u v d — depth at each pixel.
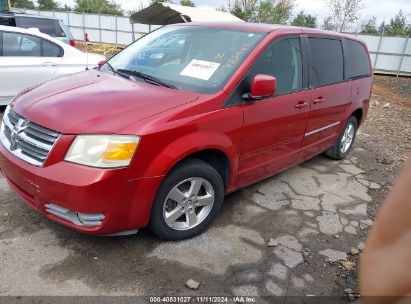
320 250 3.23
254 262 2.96
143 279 2.63
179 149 2.74
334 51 4.68
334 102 4.60
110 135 2.52
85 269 2.67
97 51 22.38
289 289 2.71
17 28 6.16
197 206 3.14
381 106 11.23
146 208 2.73
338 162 5.49
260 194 4.13
